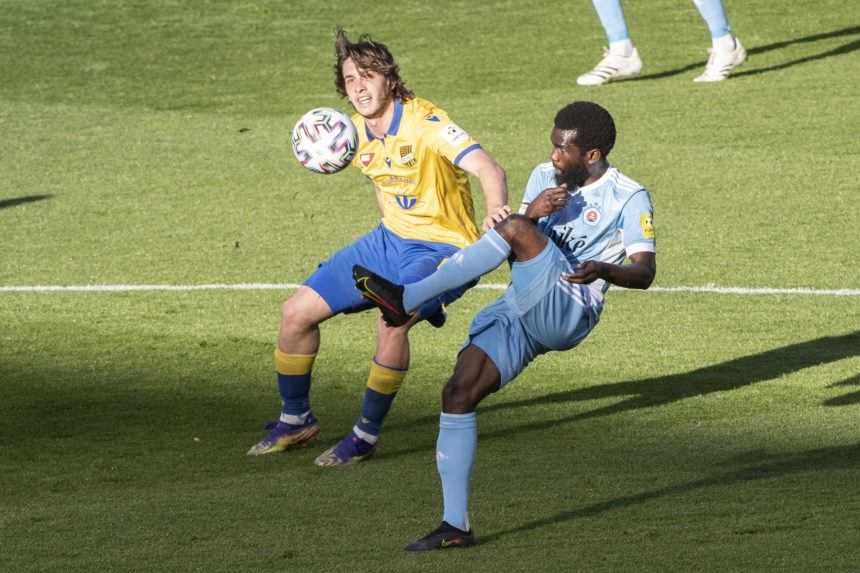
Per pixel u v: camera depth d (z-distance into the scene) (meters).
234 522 19.66
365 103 23.20
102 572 17.16
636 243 19.34
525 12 78.19
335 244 43.38
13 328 34.53
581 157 19.59
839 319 34.31
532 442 24.53
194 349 32.47
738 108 58.69
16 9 81.44
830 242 41.72
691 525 18.34
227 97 65.12
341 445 23.81
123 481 22.78
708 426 25.28
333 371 30.56
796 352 31.44
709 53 66.69
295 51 72.69
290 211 47.38
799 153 51.97
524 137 55.97
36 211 48.12
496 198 22.41
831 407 26.47
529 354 19.05
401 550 17.75
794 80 62.50
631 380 29.31
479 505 20.14
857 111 57.12
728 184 48.50
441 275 18.61
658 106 59.69
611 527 18.53
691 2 78.31
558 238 19.91
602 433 25.05
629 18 76.12
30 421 26.80
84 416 27.16
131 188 50.91
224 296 37.94
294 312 24.06
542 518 19.25
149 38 75.62
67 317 35.78
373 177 23.89
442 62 69.25
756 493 20.05
